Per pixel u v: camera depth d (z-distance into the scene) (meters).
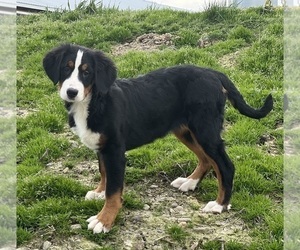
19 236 0.99
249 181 1.21
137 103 1.10
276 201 1.17
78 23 2.76
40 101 1.85
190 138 1.19
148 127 1.12
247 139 1.48
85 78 1.02
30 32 2.69
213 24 2.62
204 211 1.11
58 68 1.04
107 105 1.04
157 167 1.32
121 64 2.11
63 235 1.00
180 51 2.16
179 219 1.08
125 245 0.99
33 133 1.55
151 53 2.26
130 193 1.19
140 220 1.07
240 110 1.16
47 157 1.41
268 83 1.86
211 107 1.11
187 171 1.29
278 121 1.60
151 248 0.98
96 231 1.00
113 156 1.04
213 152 1.11
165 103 1.13
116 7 3.25
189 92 1.12
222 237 1.02
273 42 2.17
